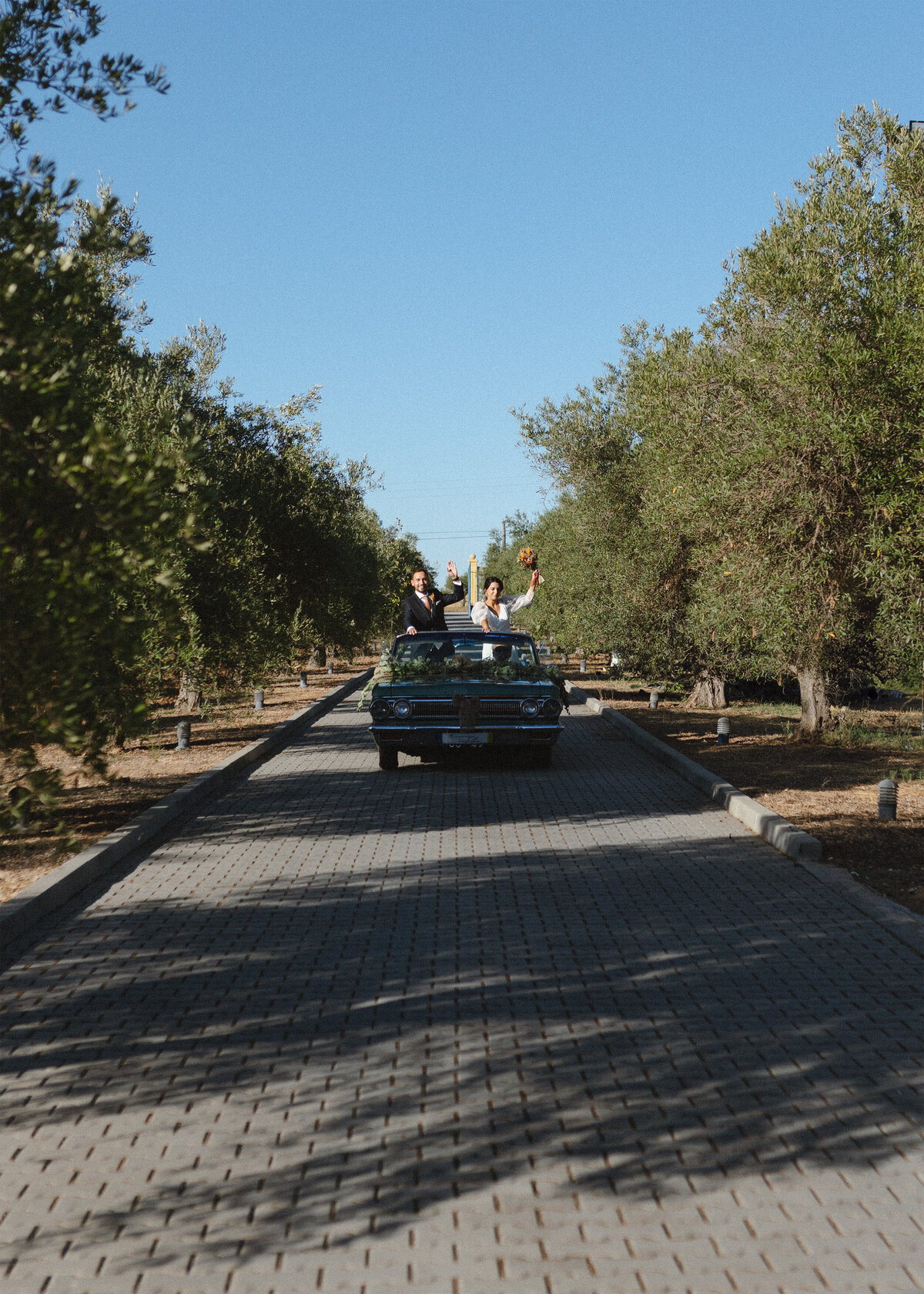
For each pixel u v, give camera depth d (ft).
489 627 48.62
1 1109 14.01
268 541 69.92
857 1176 12.19
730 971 19.08
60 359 15.60
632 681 96.12
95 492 13.47
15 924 21.21
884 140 37.32
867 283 35.29
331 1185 12.09
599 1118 13.57
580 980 18.71
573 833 31.14
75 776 14.87
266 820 33.50
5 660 13.23
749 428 37.09
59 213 16.33
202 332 61.16
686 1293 10.14
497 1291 10.18
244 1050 15.83
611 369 75.31
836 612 38.17
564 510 83.82
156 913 23.04
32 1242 11.05
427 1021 16.85
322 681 104.58
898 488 33.35
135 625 14.49
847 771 41.32
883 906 22.81
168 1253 10.84
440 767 44.65
